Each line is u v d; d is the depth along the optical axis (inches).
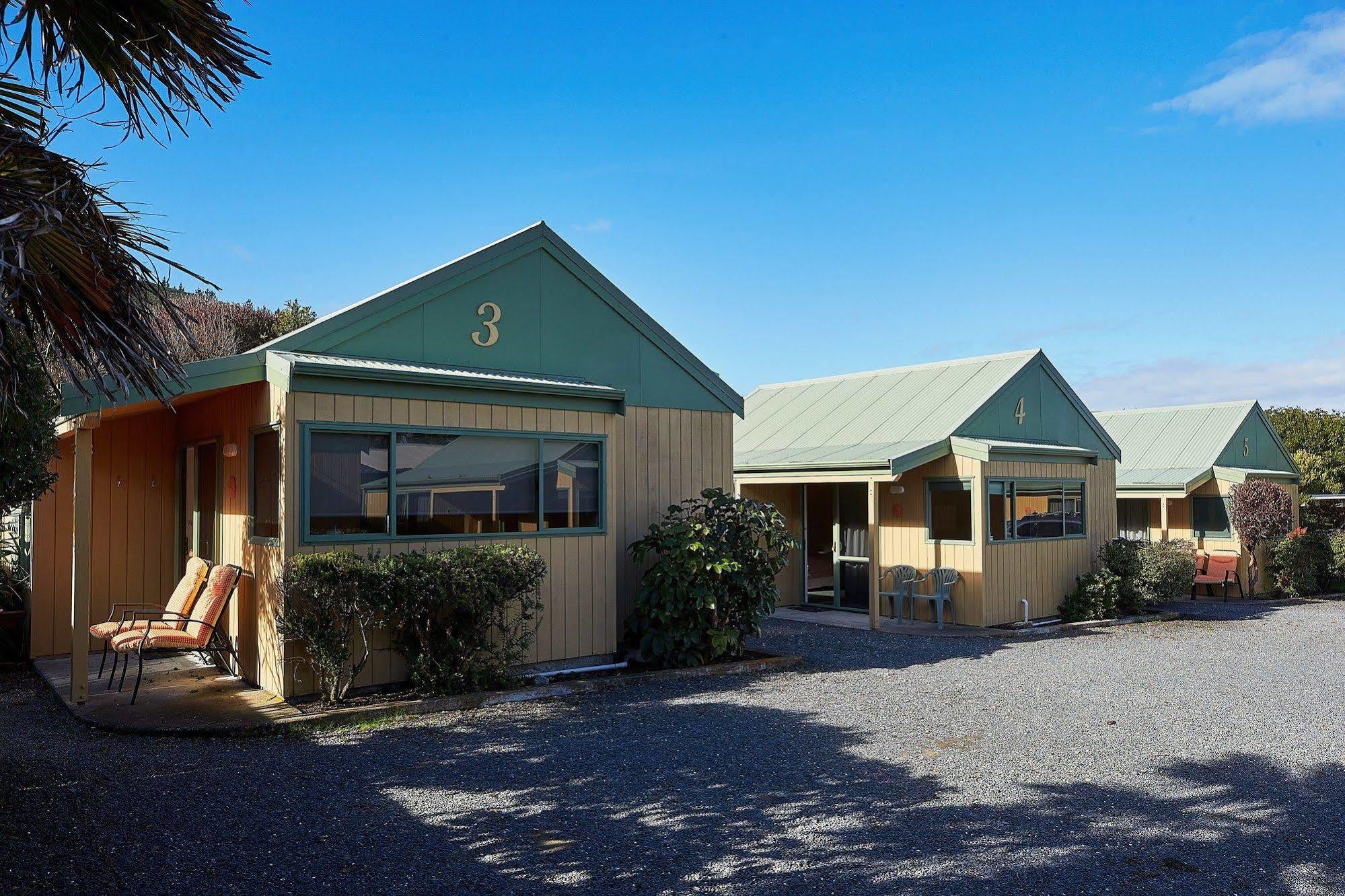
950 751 263.9
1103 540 662.5
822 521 641.0
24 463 247.1
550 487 369.1
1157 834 199.0
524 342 386.6
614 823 201.3
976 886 171.2
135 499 411.2
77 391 279.4
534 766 242.8
